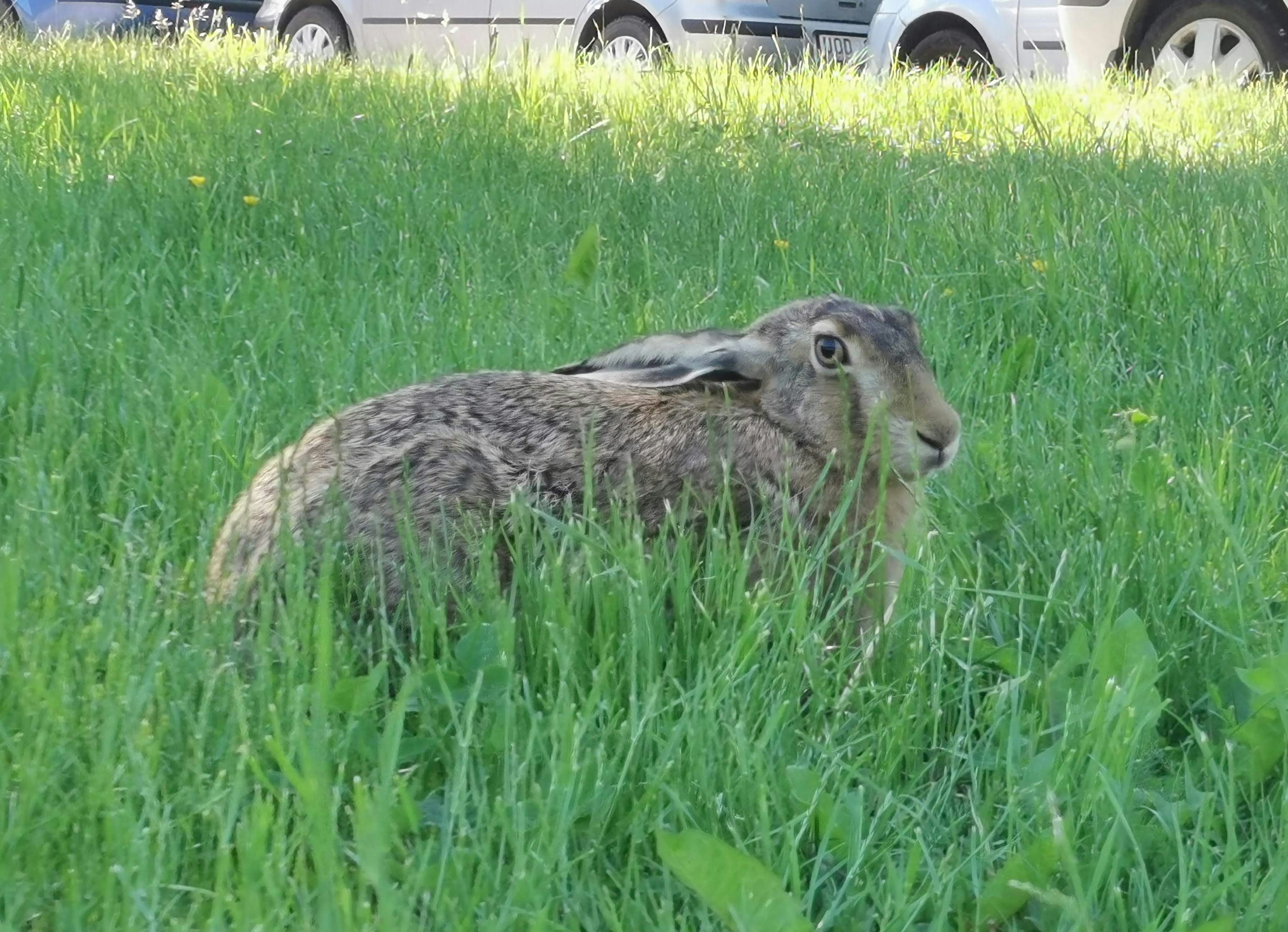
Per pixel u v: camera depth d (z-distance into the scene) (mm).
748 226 9062
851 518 5152
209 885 3379
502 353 6676
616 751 3779
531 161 10648
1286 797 3684
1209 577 4852
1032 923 3447
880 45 18234
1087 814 3621
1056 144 11570
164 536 4898
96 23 20703
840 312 5219
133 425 5590
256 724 3840
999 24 17234
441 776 3939
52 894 3279
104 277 7402
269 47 17969
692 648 4320
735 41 16719
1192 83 15070
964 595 4871
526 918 3195
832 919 3350
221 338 6844
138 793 3502
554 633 4066
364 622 4453
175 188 9000
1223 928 3164
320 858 3209
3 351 6164
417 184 9602
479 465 4680
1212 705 4285
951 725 4312
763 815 3469
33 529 4605
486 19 18562
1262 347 7520
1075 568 4977
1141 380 7020
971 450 5930
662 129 12195
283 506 4395
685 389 5184
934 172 10766
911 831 3701
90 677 3807
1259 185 10305
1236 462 5910
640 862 3559
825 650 4559
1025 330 7758
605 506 4812
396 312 7164
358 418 4824
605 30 18094
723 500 4848
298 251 8461
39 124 10758
